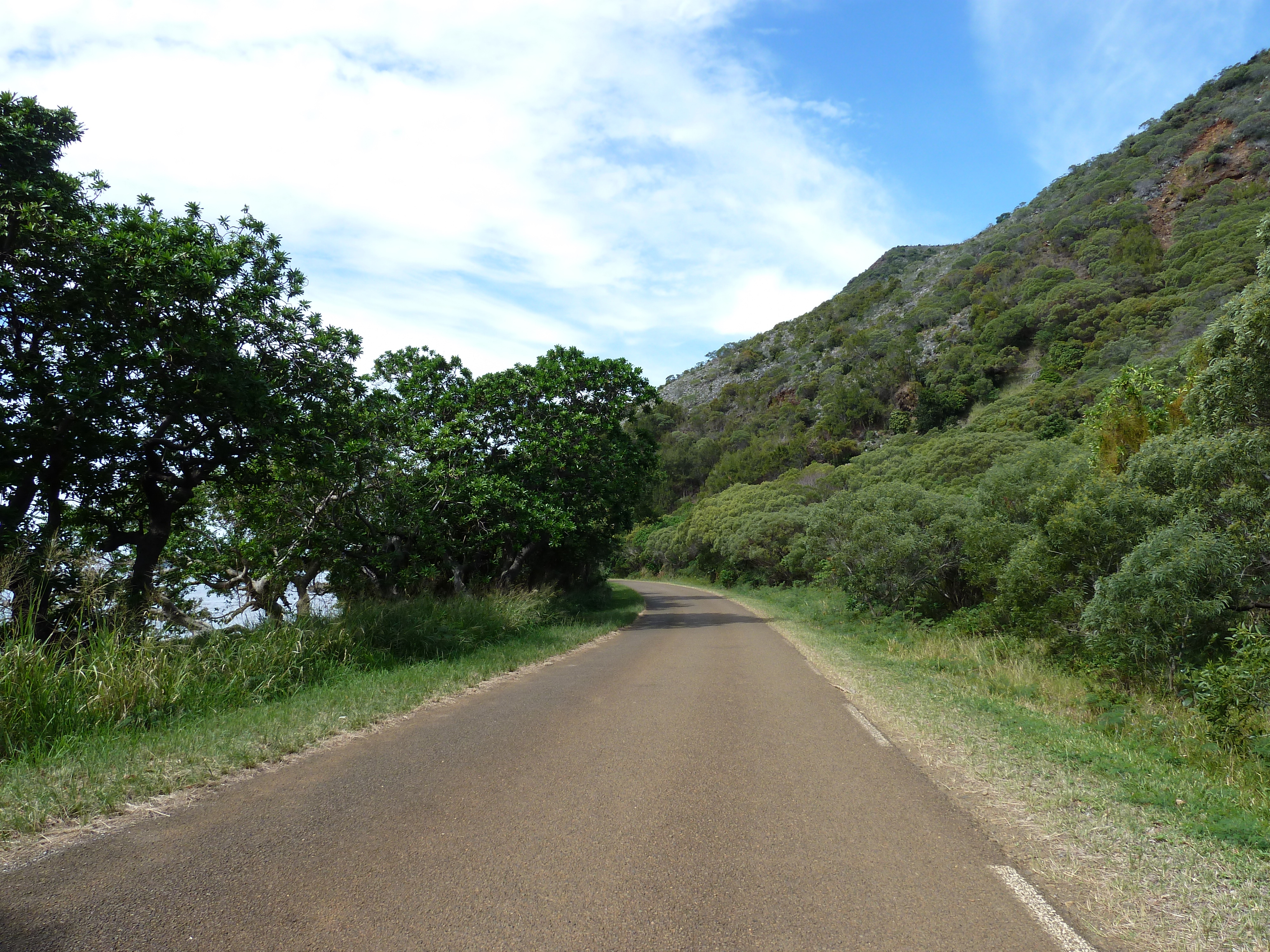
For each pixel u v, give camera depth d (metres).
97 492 12.70
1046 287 104.38
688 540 66.31
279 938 3.07
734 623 24.28
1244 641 7.62
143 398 11.36
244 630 11.30
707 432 140.62
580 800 5.05
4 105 10.94
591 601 31.77
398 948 3.01
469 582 25.33
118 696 7.11
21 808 4.55
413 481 19.44
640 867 3.90
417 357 23.83
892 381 104.94
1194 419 12.48
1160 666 10.28
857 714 8.42
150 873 3.73
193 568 17.89
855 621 21.62
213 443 13.30
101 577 9.75
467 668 11.50
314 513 16.89
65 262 11.29
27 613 7.95
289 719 7.34
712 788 5.39
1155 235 109.62
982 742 6.85
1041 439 50.97
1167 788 5.40
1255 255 76.94
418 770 5.81
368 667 11.27
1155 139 138.38
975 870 3.91
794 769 5.96
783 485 62.94
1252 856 4.10
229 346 12.09
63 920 3.20
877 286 188.38
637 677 11.45
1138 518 12.29
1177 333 69.00
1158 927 3.29
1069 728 7.72
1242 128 115.81
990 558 17.14
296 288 14.06
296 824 4.50
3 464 10.43
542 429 23.91
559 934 3.16
